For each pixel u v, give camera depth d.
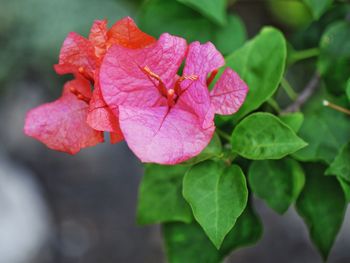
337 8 0.47
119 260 1.20
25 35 1.22
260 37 0.41
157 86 0.37
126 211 1.24
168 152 0.35
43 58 1.23
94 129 0.39
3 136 1.26
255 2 1.07
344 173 0.38
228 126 0.41
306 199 0.43
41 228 1.16
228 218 0.37
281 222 1.15
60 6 1.21
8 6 1.22
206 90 0.36
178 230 0.44
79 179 1.27
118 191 1.26
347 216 1.10
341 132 0.43
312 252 1.12
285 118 0.40
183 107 0.37
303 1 0.47
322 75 0.44
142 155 0.35
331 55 0.44
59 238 1.21
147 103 0.37
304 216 0.43
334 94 0.44
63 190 1.26
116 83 0.37
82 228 1.23
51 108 0.39
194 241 0.44
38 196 1.21
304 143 0.38
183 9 0.45
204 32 0.45
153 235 1.21
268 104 0.42
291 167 0.41
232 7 1.01
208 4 0.44
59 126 0.39
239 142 0.39
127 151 1.29
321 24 0.47
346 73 0.43
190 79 0.37
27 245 1.12
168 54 0.37
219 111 0.37
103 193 1.26
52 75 1.25
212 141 0.39
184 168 0.43
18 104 1.27
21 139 1.26
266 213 1.16
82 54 0.39
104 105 0.37
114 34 0.38
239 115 0.40
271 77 0.40
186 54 0.38
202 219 0.37
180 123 0.36
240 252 1.15
